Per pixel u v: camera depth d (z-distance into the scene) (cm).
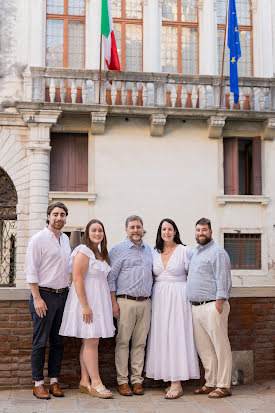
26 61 1391
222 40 1509
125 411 494
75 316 536
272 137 1438
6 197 1383
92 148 1389
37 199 1334
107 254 560
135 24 1487
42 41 1420
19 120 1362
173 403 525
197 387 600
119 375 561
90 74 1355
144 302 563
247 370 622
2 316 589
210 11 1482
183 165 1416
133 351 570
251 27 1523
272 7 1506
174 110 1361
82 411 492
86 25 1452
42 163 1345
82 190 1408
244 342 632
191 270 566
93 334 530
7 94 1368
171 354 552
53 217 543
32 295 548
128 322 557
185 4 1511
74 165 1411
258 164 1448
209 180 1422
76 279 533
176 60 1493
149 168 1403
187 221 1404
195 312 563
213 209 1416
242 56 1520
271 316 643
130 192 1391
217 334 549
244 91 1425
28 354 588
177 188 1409
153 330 566
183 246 580
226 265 549
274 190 1436
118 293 561
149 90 1377
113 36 1340
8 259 1395
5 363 583
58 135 1410
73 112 1348
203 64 1480
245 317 636
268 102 1413
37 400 529
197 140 1426
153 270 577
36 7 1413
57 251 544
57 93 1384
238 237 1436
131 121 1404
